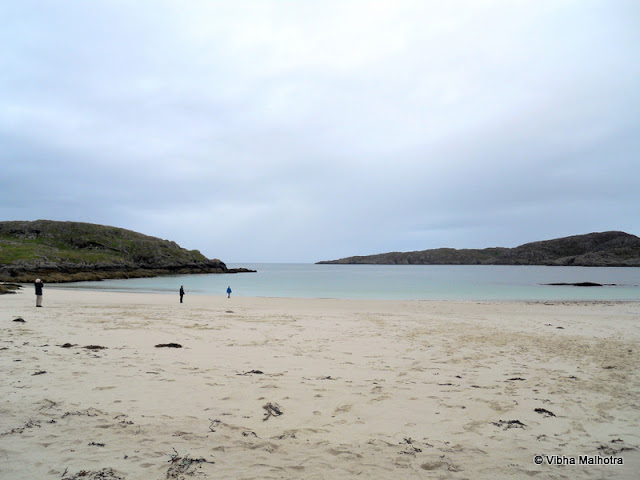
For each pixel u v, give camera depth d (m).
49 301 26.70
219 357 9.14
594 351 10.88
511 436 5.05
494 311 24.17
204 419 5.30
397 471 4.07
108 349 9.55
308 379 7.44
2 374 7.04
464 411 5.90
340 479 3.86
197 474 3.83
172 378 7.16
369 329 14.70
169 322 15.30
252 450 4.43
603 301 34.03
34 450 4.19
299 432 4.99
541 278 86.50
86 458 4.07
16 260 71.19
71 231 108.38
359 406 6.01
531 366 8.97
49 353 8.84
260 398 6.24
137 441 4.53
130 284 62.06
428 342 11.98
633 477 4.07
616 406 6.25
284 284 65.06
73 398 5.89
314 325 15.54
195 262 111.62
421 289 52.44
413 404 6.15
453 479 3.95
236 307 24.78
